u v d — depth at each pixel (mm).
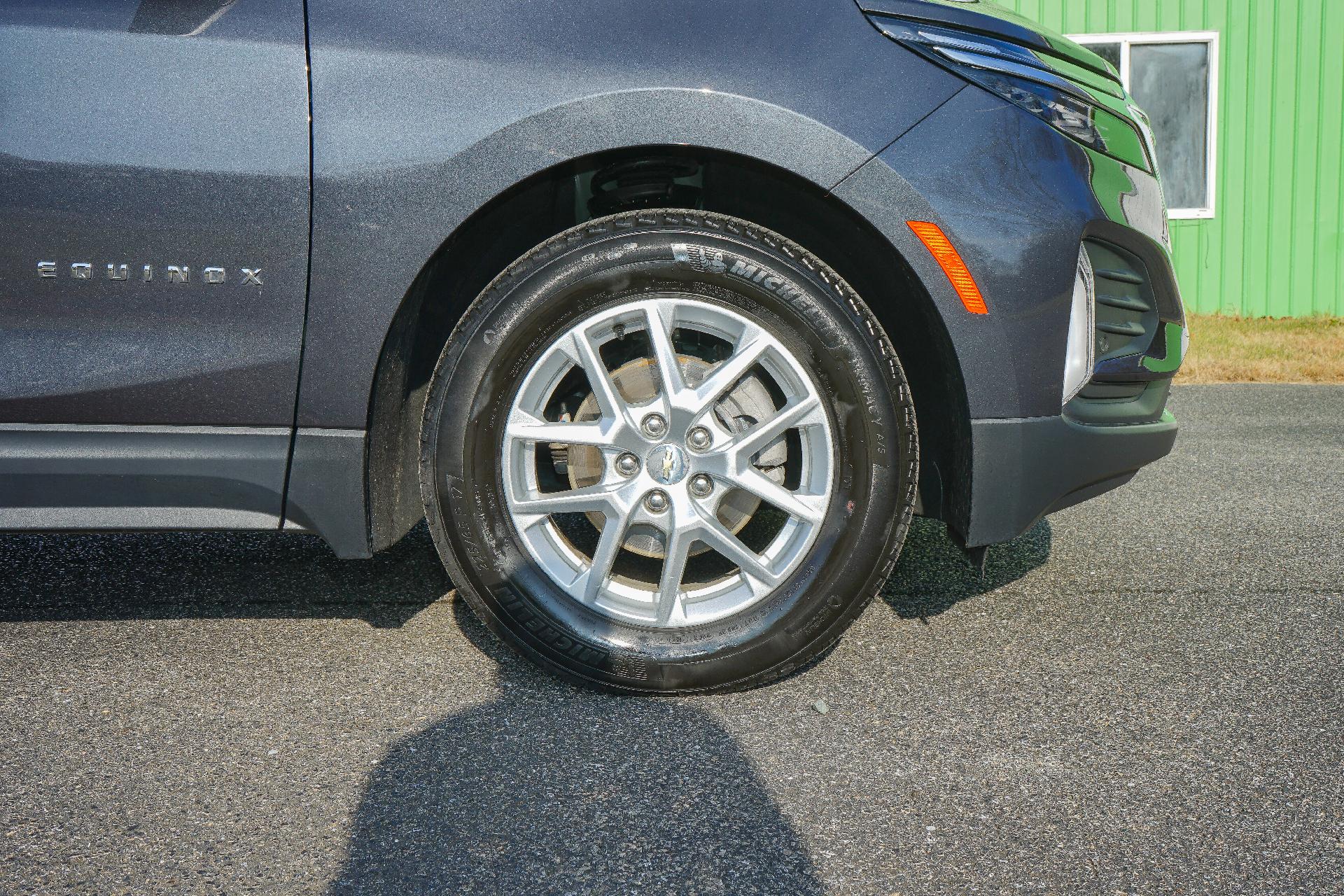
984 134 1923
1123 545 3061
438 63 1884
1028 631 2352
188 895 1371
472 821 1559
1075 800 1615
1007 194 1919
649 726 1879
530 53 1883
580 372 2221
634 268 1900
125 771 1704
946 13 1967
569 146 1862
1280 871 1425
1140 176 2117
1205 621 2408
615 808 1597
